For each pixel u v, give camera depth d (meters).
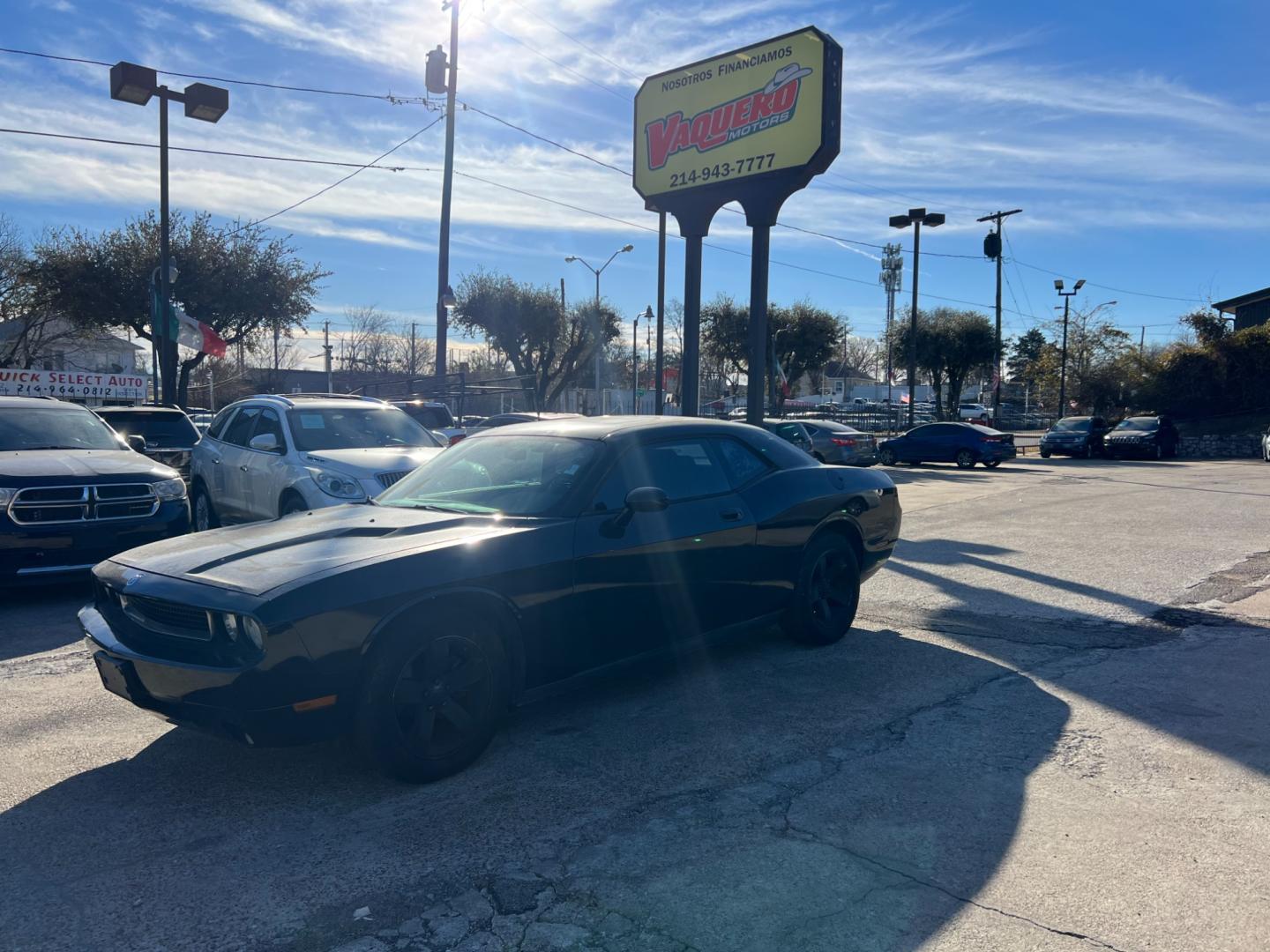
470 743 3.94
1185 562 8.97
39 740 4.39
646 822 3.47
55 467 7.43
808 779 3.85
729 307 49.31
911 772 3.92
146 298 26.08
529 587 4.10
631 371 62.09
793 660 5.63
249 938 2.75
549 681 4.29
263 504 9.14
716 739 4.33
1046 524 12.27
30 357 33.28
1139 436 30.92
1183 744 4.21
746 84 12.52
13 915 2.89
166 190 17.02
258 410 10.02
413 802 3.68
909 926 2.76
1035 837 3.32
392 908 2.91
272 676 3.44
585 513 4.45
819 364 50.25
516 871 3.12
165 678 3.65
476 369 58.12
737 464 5.46
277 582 3.60
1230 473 22.47
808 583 5.71
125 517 7.50
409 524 4.34
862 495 6.06
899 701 4.86
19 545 7.00
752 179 12.46
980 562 9.23
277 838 3.39
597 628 4.42
